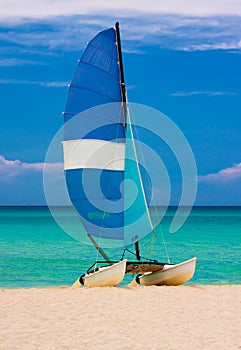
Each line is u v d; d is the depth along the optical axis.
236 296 19.88
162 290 20.91
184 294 20.09
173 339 13.64
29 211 189.12
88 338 13.64
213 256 40.16
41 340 13.37
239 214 156.12
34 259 37.38
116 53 24.67
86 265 34.78
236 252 43.16
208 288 21.45
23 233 62.31
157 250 45.94
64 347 12.79
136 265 22.70
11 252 41.72
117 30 24.73
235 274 30.69
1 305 17.58
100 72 24.44
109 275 21.97
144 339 13.61
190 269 22.39
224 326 15.13
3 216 121.81
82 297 19.17
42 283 27.64
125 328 14.74
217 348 12.83
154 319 15.91
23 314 16.30
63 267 33.69
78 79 24.31
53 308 17.25
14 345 12.86
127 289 21.02
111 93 24.48
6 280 28.53
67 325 14.99
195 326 15.10
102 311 16.89
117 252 43.78
